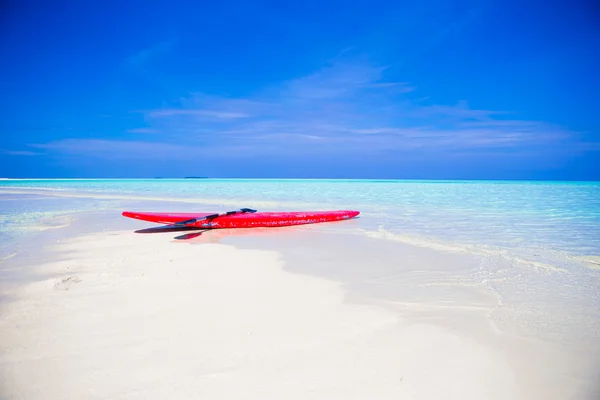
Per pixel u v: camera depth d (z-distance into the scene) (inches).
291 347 147.4
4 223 475.5
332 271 253.9
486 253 303.3
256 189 1277.1
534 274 246.5
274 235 394.6
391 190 1192.2
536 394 120.1
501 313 182.2
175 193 1047.6
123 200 810.8
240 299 199.0
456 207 636.1
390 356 141.4
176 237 382.6
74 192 1101.1
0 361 137.4
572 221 465.7
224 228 438.0
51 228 441.1
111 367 133.0
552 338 156.4
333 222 477.1
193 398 116.3
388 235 384.8
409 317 177.3
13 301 195.5
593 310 185.8
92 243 352.2
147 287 217.9
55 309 184.4
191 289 214.8
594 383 125.6
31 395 118.3
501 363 137.3
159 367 133.0
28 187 1425.9
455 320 173.8
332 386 122.6
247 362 136.3
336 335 157.9
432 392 120.5
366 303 194.7
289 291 212.4
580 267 261.7
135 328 163.3
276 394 118.4
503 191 1106.1
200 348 145.9
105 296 202.5
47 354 141.9
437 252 309.0
